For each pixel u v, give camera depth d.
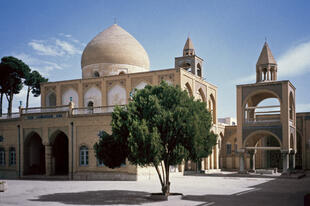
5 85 40.78
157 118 13.83
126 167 23.20
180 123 13.84
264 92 29.06
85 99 31.67
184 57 32.59
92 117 24.94
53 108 28.06
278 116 37.03
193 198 14.52
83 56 34.38
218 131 36.53
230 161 38.44
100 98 30.94
